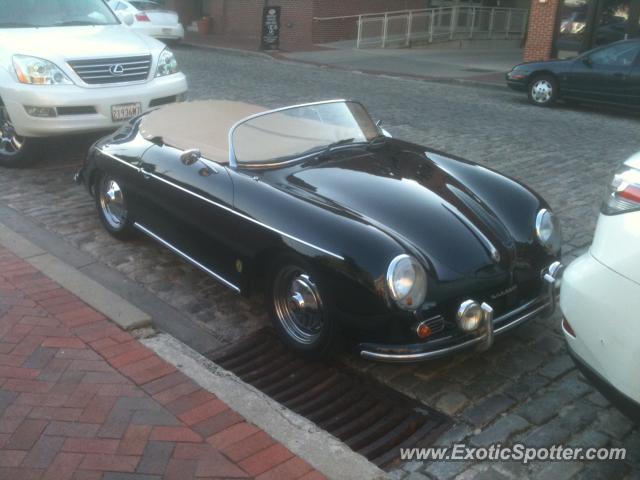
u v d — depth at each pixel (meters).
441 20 23.83
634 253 2.73
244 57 20.52
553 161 8.52
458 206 4.01
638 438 3.32
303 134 4.71
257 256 4.00
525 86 13.48
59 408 3.21
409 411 3.62
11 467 2.82
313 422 3.54
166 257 5.41
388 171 4.35
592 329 2.85
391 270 3.38
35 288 4.40
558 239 4.15
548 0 17.11
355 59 20.03
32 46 6.88
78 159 8.02
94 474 2.80
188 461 2.89
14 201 6.53
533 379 3.84
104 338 3.85
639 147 9.55
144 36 7.96
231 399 3.35
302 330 3.97
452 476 3.07
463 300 3.57
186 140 4.91
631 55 12.26
